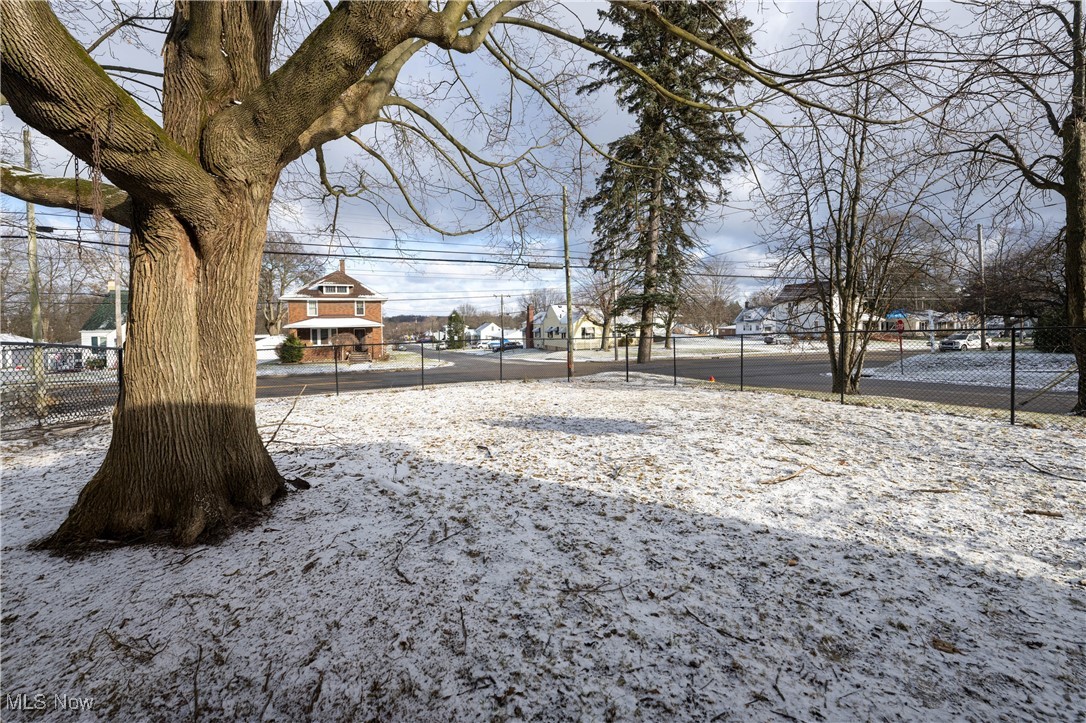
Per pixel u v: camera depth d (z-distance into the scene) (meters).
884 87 3.73
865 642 1.97
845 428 6.05
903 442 5.26
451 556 2.74
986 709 1.62
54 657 1.91
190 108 3.12
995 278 15.38
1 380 9.05
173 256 3.06
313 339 33.53
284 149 3.27
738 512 3.38
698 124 7.30
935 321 25.50
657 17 3.79
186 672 1.83
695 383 12.94
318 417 7.60
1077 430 5.54
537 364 27.12
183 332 3.09
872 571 2.54
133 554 2.76
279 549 2.81
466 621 2.13
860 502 3.53
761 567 2.59
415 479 4.16
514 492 3.82
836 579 2.46
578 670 1.83
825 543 2.88
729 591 2.36
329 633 2.05
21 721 1.60
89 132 2.37
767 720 1.59
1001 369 14.88
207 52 3.14
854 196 9.83
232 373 3.33
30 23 2.05
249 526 3.13
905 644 1.96
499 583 2.45
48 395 9.65
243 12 3.44
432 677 1.79
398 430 6.35
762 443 5.29
